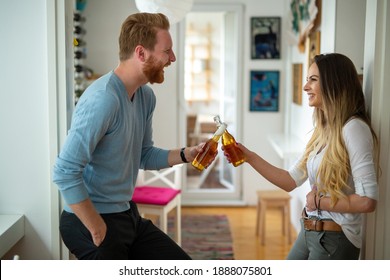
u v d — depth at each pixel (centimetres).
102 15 443
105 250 215
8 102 261
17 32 257
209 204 620
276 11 593
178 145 616
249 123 609
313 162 231
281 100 604
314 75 231
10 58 259
